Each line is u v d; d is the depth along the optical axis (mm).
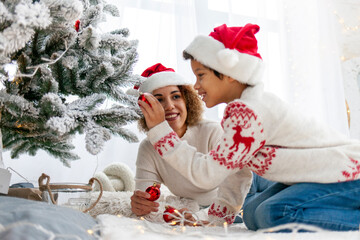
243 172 1191
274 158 1005
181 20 2266
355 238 755
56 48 1064
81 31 1075
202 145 1403
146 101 1101
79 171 1981
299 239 754
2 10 750
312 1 2561
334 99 2504
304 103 2434
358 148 1039
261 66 1092
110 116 1051
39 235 521
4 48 737
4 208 623
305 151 997
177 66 2217
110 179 1709
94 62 1138
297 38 2490
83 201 1115
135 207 1149
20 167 1912
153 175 1357
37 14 784
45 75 1029
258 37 2418
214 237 757
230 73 1075
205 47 1110
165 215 1093
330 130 1096
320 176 965
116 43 1102
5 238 495
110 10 1340
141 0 2248
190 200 1317
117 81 1185
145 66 2195
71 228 602
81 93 1154
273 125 1017
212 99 1145
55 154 1392
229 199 1173
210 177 996
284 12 2516
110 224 766
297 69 2459
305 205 930
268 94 1080
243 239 747
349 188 964
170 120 1358
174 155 1031
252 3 2459
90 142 950
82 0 1153
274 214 924
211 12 2422
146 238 681
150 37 2229
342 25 2686
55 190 1105
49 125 912
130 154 2064
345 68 2646
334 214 931
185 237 762
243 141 979
